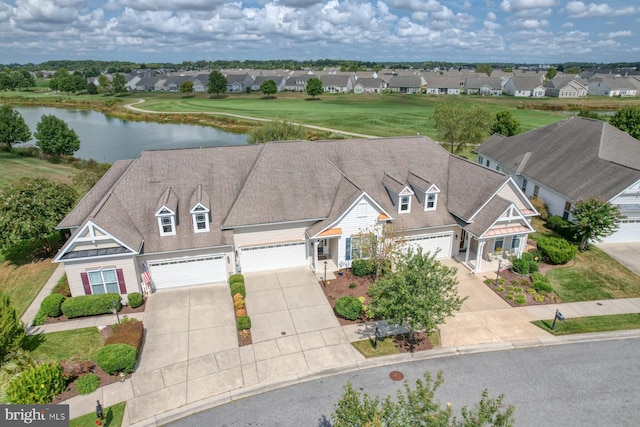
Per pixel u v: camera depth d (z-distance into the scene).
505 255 31.08
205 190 28.77
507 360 20.64
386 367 20.22
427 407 12.32
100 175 42.22
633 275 28.45
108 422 16.98
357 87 169.00
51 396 17.66
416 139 34.91
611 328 22.94
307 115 107.19
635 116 55.44
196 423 17.09
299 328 23.05
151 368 20.03
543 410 17.62
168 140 84.81
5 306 19.67
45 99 152.75
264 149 30.78
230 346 21.59
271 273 28.84
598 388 18.84
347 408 12.83
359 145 33.59
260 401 18.19
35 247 32.94
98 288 24.88
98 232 24.16
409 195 29.28
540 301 25.34
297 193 29.16
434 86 163.88
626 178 32.22
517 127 62.38
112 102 141.25
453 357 20.91
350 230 28.25
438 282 20.02
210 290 26.95
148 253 25.50
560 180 37.75
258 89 180.62
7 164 60.50
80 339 22.11
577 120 43.50
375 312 21.45
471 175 31.50
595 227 30.41
